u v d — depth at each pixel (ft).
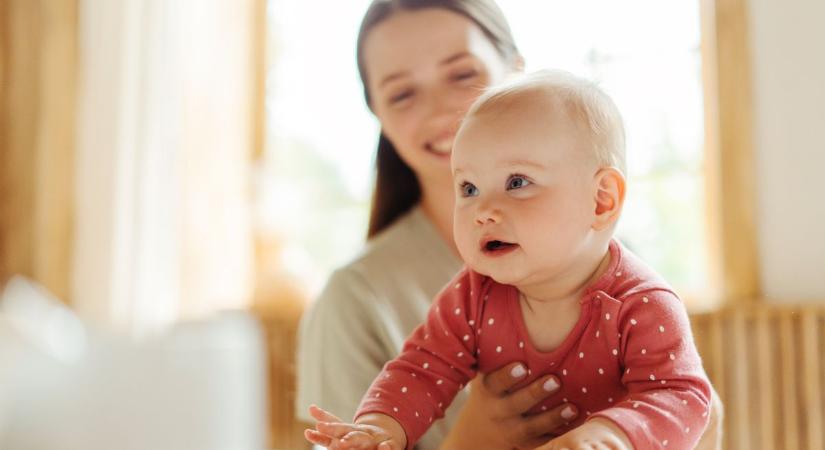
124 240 11.47
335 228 11.33
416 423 2.41
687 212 9.62
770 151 8.73
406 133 3.71
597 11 9.80
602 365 2.41
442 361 2.56
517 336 2.54
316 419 2.24
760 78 8.77
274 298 10.49
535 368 2.51
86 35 11.82
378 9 3.82
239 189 11.37
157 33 11.43
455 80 3.69
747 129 8.79
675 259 9.66
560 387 2.48
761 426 7.88
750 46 8.80
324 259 11.34
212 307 11.10
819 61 8.52
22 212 11.92
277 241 11.32
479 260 2.41
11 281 11.67
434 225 3.85
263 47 11.59
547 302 2.50
